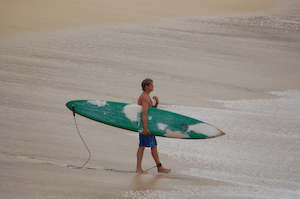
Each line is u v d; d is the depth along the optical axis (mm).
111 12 90812
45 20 74688
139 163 20328
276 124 32906
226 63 57781
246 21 96938
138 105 21391
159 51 60438
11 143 22812
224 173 21672
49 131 26375
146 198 14953
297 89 47188
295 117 35500
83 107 22219
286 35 84438
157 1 115562
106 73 46156
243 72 53625
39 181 15516
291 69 57750
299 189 19766
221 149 26188
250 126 31906
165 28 78938
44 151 22141
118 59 53344
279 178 21484
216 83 46781
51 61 48688
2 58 47219
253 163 23781
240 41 74562
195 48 65062
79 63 49219
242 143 27672
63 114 30953
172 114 21422
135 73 47469
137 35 69938
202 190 16938
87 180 16516
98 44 60562
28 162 18594
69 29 69375
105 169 19438
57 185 15289
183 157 24219
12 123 27062
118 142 26062
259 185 19812
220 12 107750
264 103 40094
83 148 23812
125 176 18234
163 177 19125
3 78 39688
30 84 38781
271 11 116875
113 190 15500
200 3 119750
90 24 75625
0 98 33219
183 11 103500
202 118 33344
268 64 59656
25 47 53969
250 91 44750
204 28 83438
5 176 15625
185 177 19922
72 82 41156
